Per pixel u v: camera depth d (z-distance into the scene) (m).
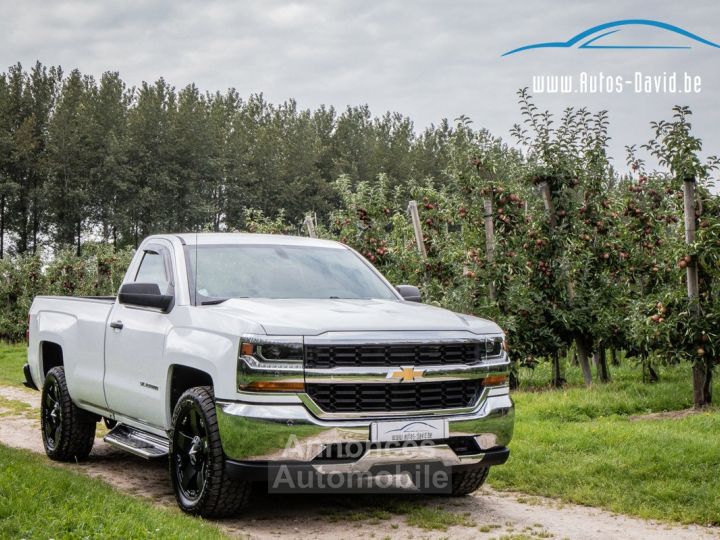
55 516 5.17
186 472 5.97
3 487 5.70
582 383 14.09
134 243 82.12
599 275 13.69
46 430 8.39
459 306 13.23
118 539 4.80
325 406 5.34
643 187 14.34
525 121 13.46
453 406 5.64
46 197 77.00
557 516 6.03
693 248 10.39
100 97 82.44
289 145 93.12
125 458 8.39
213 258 6.71
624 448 7.62
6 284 28.27
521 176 13.45
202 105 86.94
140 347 6.60
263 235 7.41
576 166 13.34
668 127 10.54
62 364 8.96
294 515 5.97
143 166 81.75
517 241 13.45
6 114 81.50
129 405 6.84
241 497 5.62
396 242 16.59
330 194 93.00
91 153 79.19
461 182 13.72
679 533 5.58
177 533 4.94
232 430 5.32
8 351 24.39
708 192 11.55
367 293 6.88
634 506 6.20
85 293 28.44
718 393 11.55
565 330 13.46
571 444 7.91
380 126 106.81
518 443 8.08
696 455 7.18
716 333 10.32
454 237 15.41
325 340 5.36
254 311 5.70
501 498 6.59
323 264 7.10
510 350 13.05
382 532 5.57
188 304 6.22
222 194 89.69
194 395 5.76
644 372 13.33
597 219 13.57
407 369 5.46
